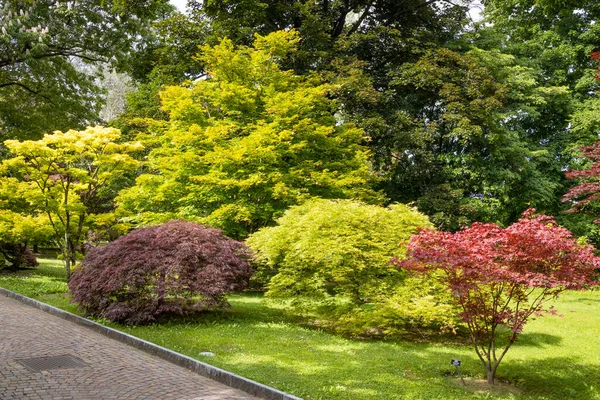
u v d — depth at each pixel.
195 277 9.43
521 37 25.75
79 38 20.59
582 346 8.70
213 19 20.95
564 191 23.86
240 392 5.41
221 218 13.77
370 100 17.95
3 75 22.80
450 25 22.86
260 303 12.59
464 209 19.28
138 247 9.86
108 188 19.22
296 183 14.59
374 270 9.02
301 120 14.97
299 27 20.05
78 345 7.33
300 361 6.67
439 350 8.01
